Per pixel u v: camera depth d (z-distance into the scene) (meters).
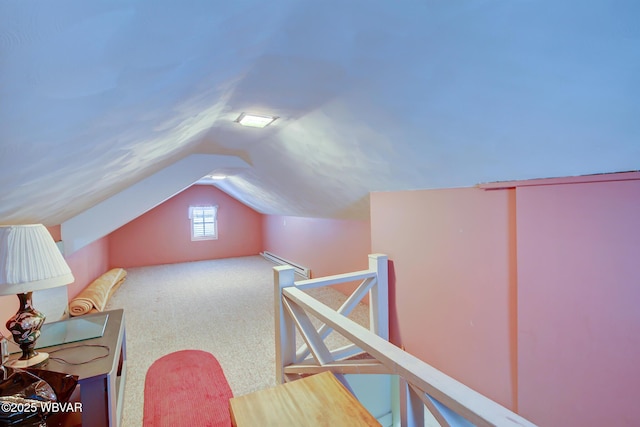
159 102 1.05
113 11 0.46
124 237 6.21
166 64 0.77
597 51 0.78
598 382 1.22
